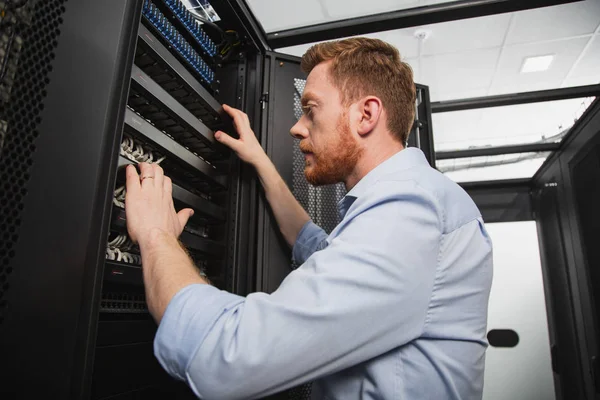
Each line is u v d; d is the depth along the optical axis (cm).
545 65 270
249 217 92
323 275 47
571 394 233
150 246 54
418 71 280
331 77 72
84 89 48
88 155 48
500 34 242
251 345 44
